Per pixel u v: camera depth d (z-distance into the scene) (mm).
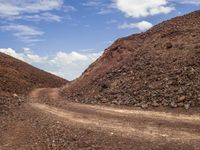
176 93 29000
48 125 24953
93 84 47406
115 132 20672
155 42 47688
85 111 29969
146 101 30141
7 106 39219
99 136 20156
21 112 34031
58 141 20172
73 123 24844
